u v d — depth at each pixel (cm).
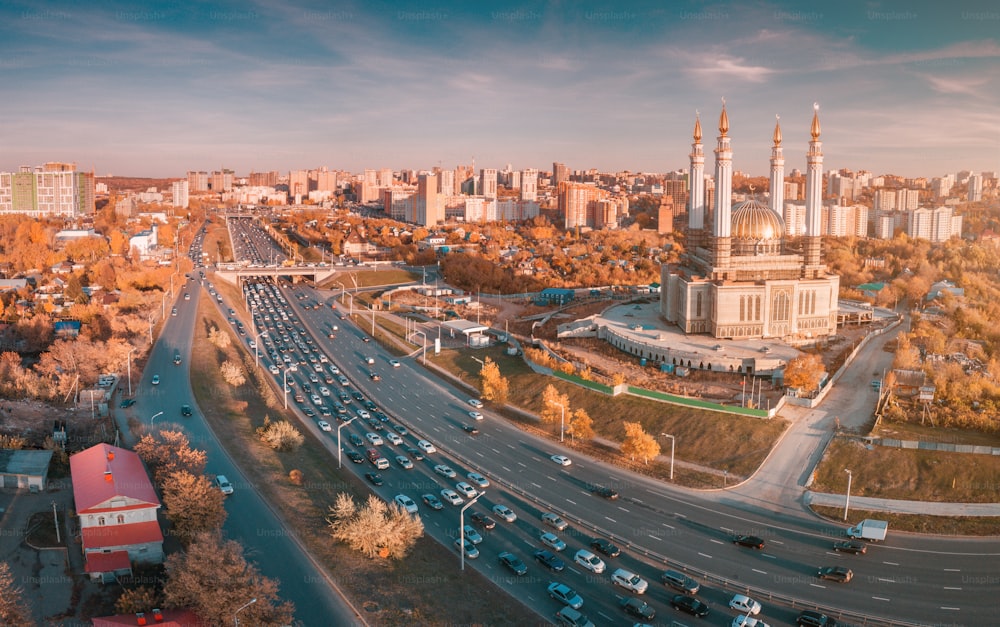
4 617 8775
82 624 9388
